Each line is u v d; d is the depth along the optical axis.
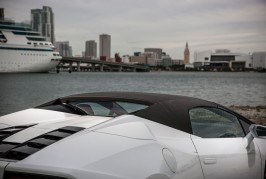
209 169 2.78
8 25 132.00
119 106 3.10
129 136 2.47
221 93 42.38
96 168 2.13
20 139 2.46
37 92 42.94
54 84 69.25
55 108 3.21
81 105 3.27
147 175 2.26
